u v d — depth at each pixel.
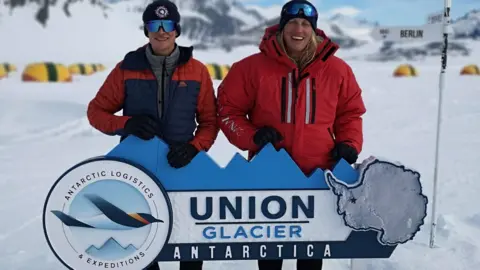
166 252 2.04
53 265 2.69
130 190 1.96
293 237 2.05
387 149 5.85
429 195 4.09
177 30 2.05
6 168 4.70
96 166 1.94
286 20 1.96
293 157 2.06
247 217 2.03
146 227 1.99
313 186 2.01
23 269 2.64
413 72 20.16
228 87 2.11
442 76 2.90
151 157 1.97
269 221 2.03
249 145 2.03
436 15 2.96
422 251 2.88
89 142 5.86
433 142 6.27
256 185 2.01
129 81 2.05
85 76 18.06
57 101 8.91
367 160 2.00
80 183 1.94
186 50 2.07
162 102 2.06
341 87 2.09
